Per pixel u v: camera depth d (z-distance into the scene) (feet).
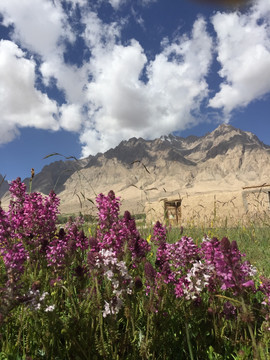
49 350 9.42
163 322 9.86
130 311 9.41
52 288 11.94
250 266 9.74
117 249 13.96
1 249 13.91
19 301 8.93
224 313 10.82
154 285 10.93
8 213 16.56
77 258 14.55
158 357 9.79
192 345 10.42
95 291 11.09
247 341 9.91
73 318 9.90
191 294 10.17
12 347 9.24
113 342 9.32
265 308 10.42
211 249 11.23
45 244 15.05
